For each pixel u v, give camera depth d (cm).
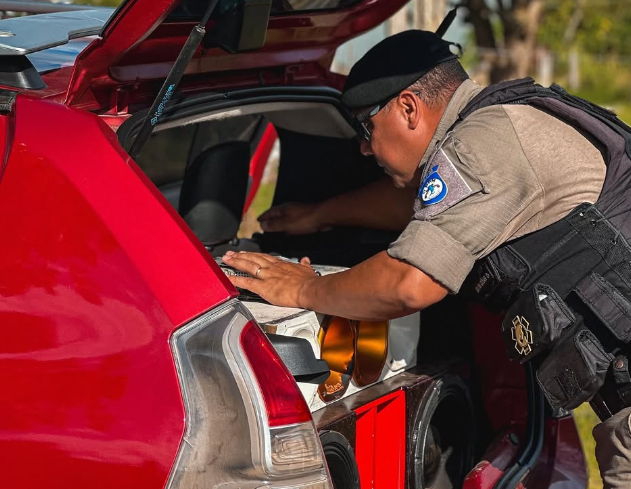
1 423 193
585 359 229
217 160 313
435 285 225
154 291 184
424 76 245
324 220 327
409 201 312
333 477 236
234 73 274
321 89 294
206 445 185
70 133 196
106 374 187
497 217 224
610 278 229
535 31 1350
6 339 192
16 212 192
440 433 297
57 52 225
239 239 341
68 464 190
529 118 232
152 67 240
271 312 240
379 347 260
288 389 190
